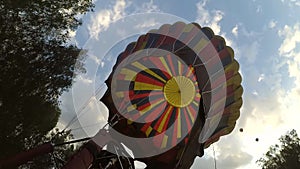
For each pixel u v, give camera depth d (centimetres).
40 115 2439
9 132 2317
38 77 2433
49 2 2359
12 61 2366
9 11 2262
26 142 2491
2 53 2339
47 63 2469
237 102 1673
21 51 2398
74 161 1144
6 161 1090
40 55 2467
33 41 2436
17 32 2341
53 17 2420
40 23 2400
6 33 2291
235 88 1659
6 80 2334
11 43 2355
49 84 2492
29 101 2386
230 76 1627
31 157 1141
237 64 1680
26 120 2398
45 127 2514
